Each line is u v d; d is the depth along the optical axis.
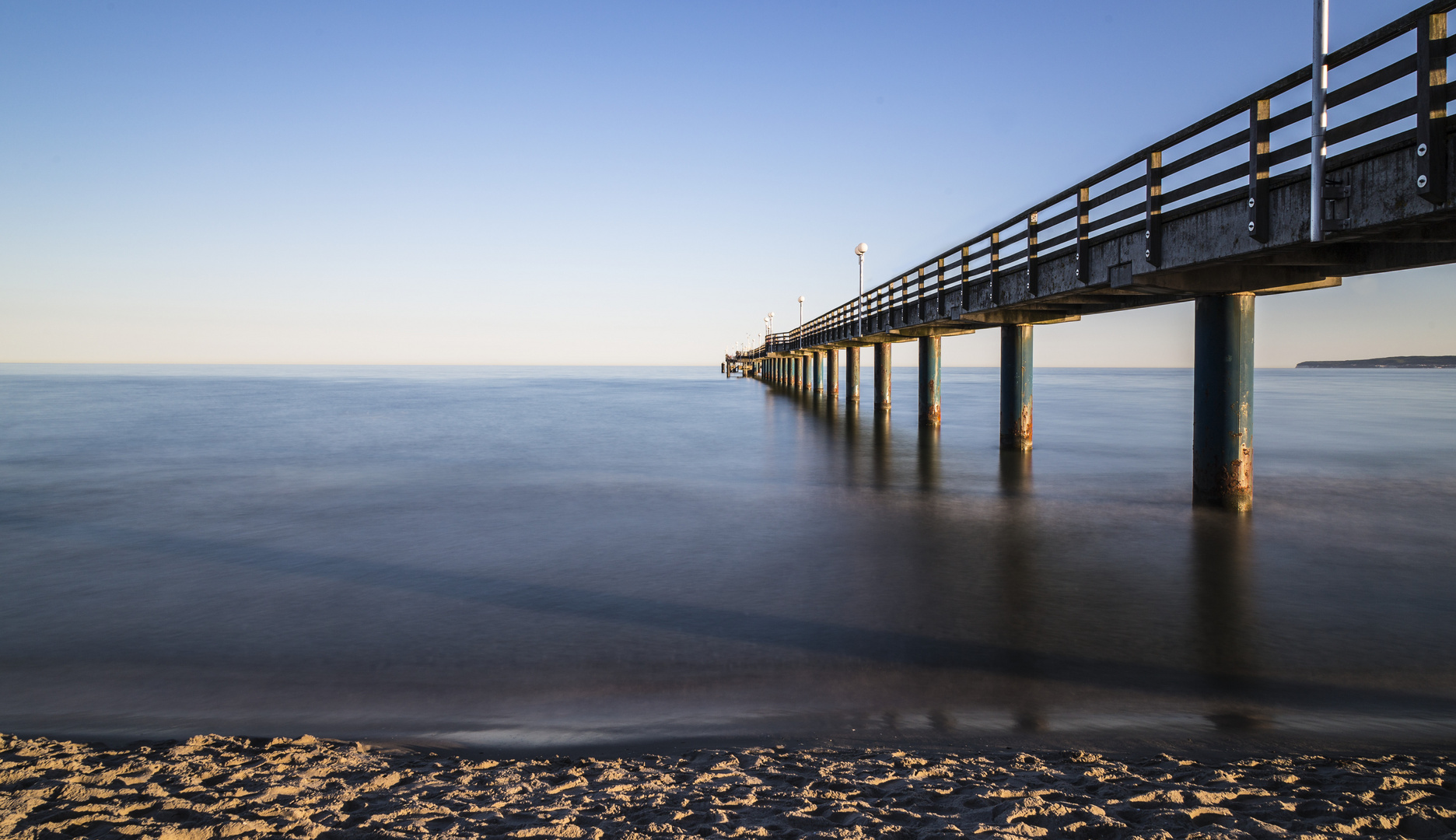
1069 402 50.28
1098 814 3.33
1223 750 4.47
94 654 6.55
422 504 13.88
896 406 41.12
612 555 9.92
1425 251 7.63
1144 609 7.37
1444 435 25.53
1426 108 5.49
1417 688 5.54
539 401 52.25
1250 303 10.98
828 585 8.36
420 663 6.27
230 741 4.64
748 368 103.00
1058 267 12.20
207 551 10.38
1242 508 11.40
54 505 14.20
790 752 4.47
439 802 3.66
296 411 42.34
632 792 3.79
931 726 4.94
